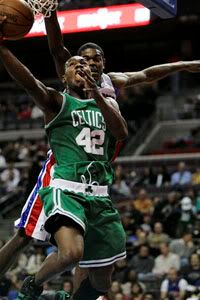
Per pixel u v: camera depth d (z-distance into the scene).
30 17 5.61
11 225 17.25
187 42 27.11
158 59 28.58
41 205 5.93
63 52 6.49
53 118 5.79
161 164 20.70
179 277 13.10
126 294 12.98
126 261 14.31
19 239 6.11
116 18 10.73
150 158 20.83
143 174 19.42
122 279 13.36
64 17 11.01
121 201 17.48
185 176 18.41
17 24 5.54
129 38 19.05
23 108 26.16
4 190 19.50
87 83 5.54
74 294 6.15
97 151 5.84
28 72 5.52
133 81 6.57
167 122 24.03
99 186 5.82
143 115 23.78
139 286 12.98
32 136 24.75
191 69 6.84
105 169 5.90
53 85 26.64
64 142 5.80
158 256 13.99
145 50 28.48
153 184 18.62
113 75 6.51
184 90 25.97
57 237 5.51
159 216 15.57
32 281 5.71
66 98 5.81
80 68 5.81
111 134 5.95
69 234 5.47
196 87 26.34
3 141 25.20
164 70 6.73
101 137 5.87
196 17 21.03
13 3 5.54
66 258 5.37
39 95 5.61
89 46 6.08
